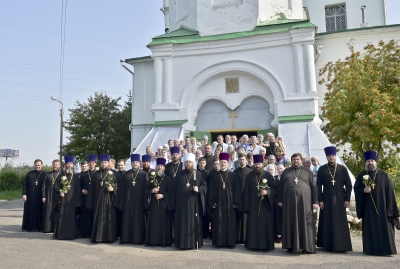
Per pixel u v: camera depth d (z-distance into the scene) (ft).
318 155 45.01
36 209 35.76
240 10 53.57
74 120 83.97
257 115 53.01
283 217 24.88
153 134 53.11
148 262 22.44
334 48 58.54
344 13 72.54
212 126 54.49
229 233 26.68
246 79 52.95
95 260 22.89
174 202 27.71
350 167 51.37
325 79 57.67
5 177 91.35
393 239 24.02
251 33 51.60
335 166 26.27
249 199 26.61
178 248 26.71
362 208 25.16
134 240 28.04
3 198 75.20
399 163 49.14
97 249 26.43
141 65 61.36
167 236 27.68
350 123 47.55
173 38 54.80
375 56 51.42
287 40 50.31
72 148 81.66
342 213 25.30
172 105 53.67
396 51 49.42
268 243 25.75
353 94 47.16
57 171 35.76
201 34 54.65
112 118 86.74
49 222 34.32
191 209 26.78
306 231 24.31
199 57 53.78
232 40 52.47
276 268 20.81
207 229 31.32
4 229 36.29
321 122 51.21
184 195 27.02
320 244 25.85
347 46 58.03
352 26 71.41
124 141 86.07
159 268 20.92
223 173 27.71
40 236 32.24
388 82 49.47
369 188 24.31
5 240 29.73
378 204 24.32
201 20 55.01
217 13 54.49
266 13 53.78
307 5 74.13
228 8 54.08
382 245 23.82
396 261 22.26
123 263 22.13
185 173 27.73
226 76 53.72
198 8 55.42
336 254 24.52
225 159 27.71
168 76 54.39
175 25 60.23
